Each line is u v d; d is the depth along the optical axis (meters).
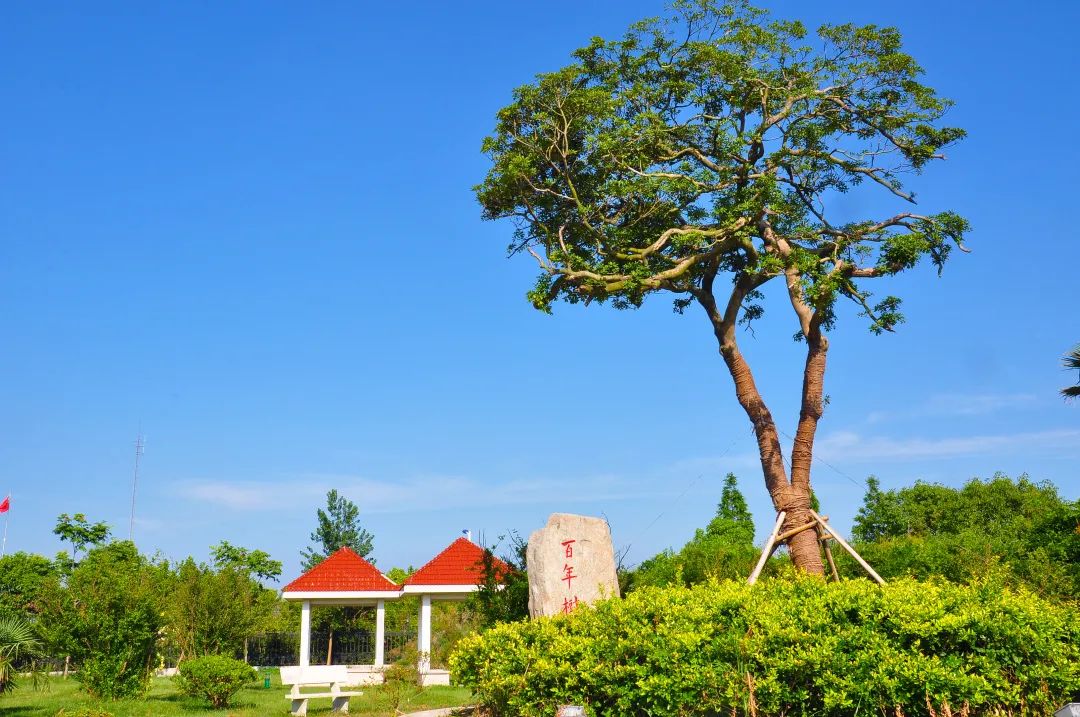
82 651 18.70
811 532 12.99
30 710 16.30
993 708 8.15
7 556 37.44
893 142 14.59
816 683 8.23
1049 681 8.28
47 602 20.02
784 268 13.98
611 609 9.84
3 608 16.31
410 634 31.88
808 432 13.49
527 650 9.91
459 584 24.03
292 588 24.70
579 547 12.40
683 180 14.30
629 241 14.69
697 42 14.35
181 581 27.86
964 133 14.27
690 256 14.48
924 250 13.37
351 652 33.22
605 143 14.10
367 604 26.53
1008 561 14.37
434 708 16.06
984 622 8.39
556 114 14.52
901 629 8.55
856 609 8.90
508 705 9.98
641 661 9.11
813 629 8.68
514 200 15.08
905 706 8.05
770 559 16.92
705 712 8.78
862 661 8.24
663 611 9.49
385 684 17.28
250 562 42.84
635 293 14.37
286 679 18.75
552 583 12.24
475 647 10.66
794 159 14.85
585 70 14.87
